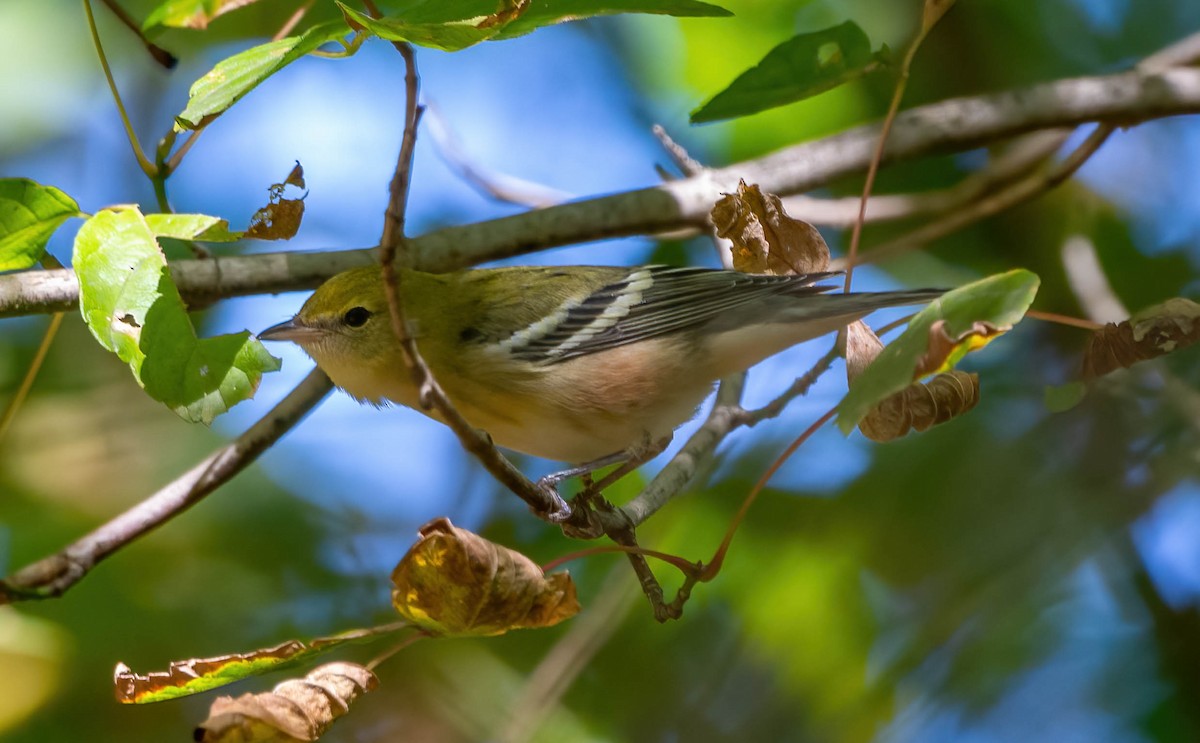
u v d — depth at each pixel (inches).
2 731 456.4
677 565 285.0
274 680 493.4
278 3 530.3
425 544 247.0
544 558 508.1
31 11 533.0
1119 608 500.4
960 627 475.8
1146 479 476.7
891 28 540.7
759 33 530.6
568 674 423.5
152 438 515.5
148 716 476.1
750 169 433.4
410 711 483.5
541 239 408.8
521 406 366.0
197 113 254.2
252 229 286.2
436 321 365.7
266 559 512.1
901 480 511.5
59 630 471.5
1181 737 474.0
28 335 508.4
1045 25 553.6
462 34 229.1
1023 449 504.7
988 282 228.8
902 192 558.3
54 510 495.2
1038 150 480.4
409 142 219.9
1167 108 441.7
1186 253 538.3
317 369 372.5
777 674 500.7
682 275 371.2
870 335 287.9
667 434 376.2
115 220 270.4
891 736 478.6
